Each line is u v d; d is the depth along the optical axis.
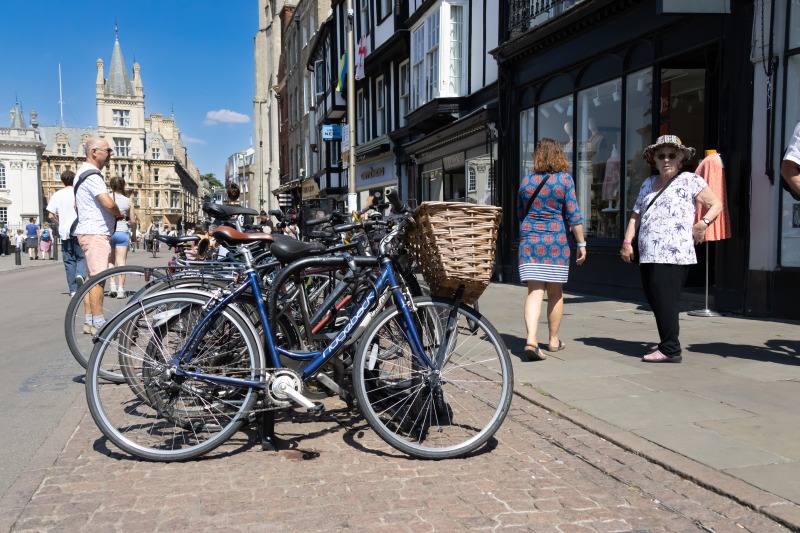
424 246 3.47
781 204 7.05
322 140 31.34
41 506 2.86
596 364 5.29
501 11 13.14
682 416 3.90
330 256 3.63
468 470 3.28
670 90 9.17
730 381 4.67
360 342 3.47
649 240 5.26
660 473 3.13
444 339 3.62
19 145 82.50
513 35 12.59
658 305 5.26
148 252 44.41
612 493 2.96
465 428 3.73
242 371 3.52
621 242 9.77
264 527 2.66
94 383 3.44
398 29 19.23
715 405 4.11
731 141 7.51
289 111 43.84
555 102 11.63
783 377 4.75
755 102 7.25
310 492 3.02
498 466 3.32
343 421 4.14
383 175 22.48
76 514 2.78
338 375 3.71
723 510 2.72
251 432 3.93
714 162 7.16
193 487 3.08
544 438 3.71
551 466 3.30
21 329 8.09
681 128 9.34
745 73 7.34
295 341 3.68
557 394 4.43
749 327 6.73
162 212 116.19
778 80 7.02
